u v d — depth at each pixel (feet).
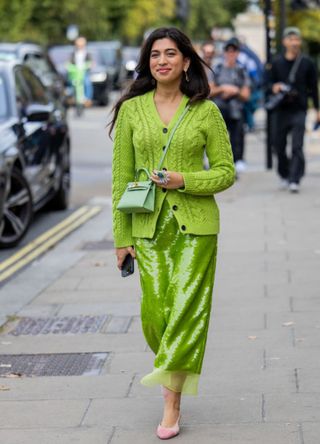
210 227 18.15
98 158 65.36
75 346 24.06
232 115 51.44
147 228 18.10
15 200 36.88
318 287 28.48
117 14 203.51
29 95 42.75
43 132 41.98
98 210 46.11
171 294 17.94
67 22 158.30
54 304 28.02
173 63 17.87
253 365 21.84
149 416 19.22
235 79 51.13
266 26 55.01
